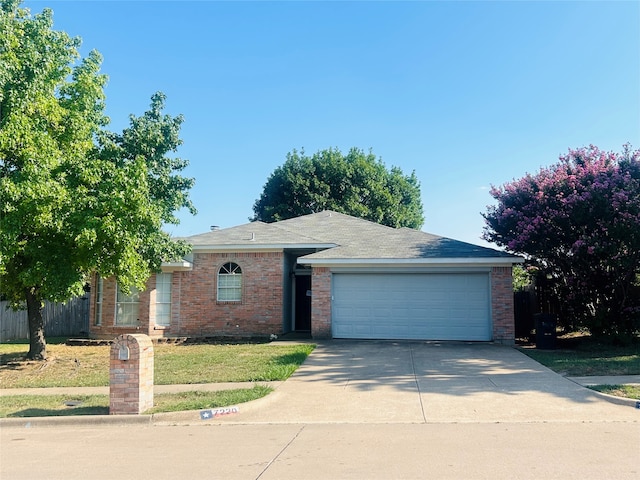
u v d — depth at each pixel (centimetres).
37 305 1499
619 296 1524
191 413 855
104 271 1346
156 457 645
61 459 650
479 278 1666
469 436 700
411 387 1018
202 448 682
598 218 1467
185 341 1862
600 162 1539
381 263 1681
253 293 1925
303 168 3769
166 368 1284
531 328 1886
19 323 2133
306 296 2105
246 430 777
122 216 1277
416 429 748
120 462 628
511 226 1695
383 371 1183
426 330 1678
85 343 1878
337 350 1483
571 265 1580
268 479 545
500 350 1456
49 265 1300
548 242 1566
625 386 949
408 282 1703
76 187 1294
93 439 755
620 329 1497
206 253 1958
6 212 1174
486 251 1688
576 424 752
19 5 1291
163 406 909
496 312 1622
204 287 1945
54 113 1272
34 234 1295
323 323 1717
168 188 1675
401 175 4222
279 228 2120
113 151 1559
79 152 1338
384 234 2017
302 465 591
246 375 1162
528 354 1384
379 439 698
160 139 1650
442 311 1677
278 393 976
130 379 874
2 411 923
